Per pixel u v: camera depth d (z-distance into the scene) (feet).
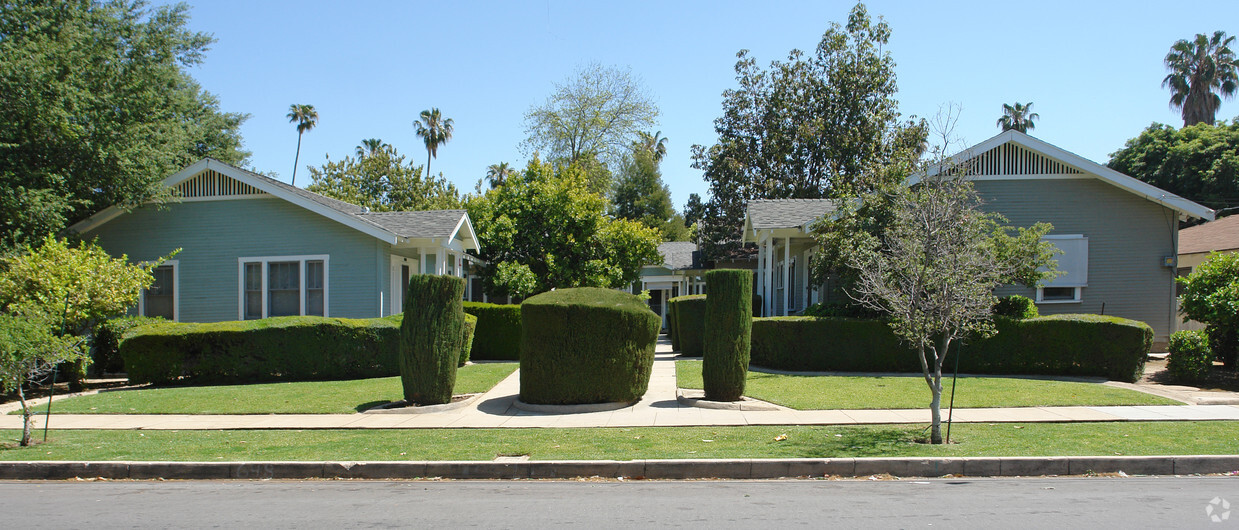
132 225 62.95
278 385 46.96
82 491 24.38
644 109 136.36
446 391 39.32
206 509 21.43
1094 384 43.52
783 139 114.62
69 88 53.26
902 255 30.19
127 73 59.00
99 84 57.21
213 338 48.88
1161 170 106.93
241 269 61.82
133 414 38.01
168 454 28.50
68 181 56.34
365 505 21.71
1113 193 59.26
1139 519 19.12
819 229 56.70
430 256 75.51
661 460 25.93
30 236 53.26
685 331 61.87
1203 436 29.45
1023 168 59.62
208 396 42.70
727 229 112.68
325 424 34.78
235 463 26.63
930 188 32.24
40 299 44.21
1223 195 101.35
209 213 62.39
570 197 76.59
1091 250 59.26
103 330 54.44
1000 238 48.67
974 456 26.30
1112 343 45.75
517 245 77.20
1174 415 34.14
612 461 25.91
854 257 38.17
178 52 68.08
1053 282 59.00
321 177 132.77
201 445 30.32
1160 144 109.40
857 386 42.93
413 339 38.96
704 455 27.02
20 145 52.80
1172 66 142.31
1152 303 58.95
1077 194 59.36
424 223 64.90
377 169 131.44
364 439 31.17
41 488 25.03
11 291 44.65
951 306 27.78
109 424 35.50
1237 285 44.73
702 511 20.45
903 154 55.11
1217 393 40.78
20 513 21.22
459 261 72.90
